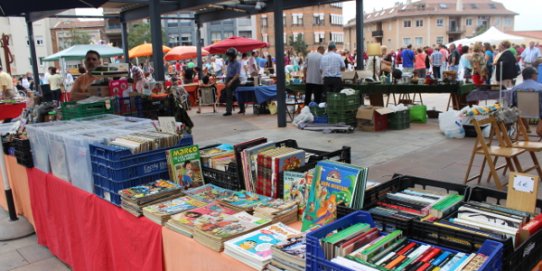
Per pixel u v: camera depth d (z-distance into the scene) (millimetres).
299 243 1968
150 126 3857
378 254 1648
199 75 16547
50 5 5293
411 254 1668
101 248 3164
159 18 8352
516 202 2195
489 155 4988
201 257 2219
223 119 11562
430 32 72312
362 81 10609
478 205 2115
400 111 9039
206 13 15547
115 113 4918
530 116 6496
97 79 5332
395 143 7695
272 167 2740
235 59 12102
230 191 2930
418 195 2332
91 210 3184
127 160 2941
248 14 13227
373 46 11391
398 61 20734
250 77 13703
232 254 2064
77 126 3961
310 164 2787
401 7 78250
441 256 1645
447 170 5902
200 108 13633
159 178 3152
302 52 56250
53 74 15891
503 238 1660
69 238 3584
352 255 1625
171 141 3219
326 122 9531
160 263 2570
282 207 2504
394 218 1877
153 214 2588
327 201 2236
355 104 9312
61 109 4637
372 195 2328
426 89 9664
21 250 4223
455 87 9344
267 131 9336
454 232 1707
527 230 1708
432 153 6867
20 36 44031
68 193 3473
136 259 2785
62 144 3451
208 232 2213
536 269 1740
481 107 5145
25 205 4535
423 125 9500
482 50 13344
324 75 10398
